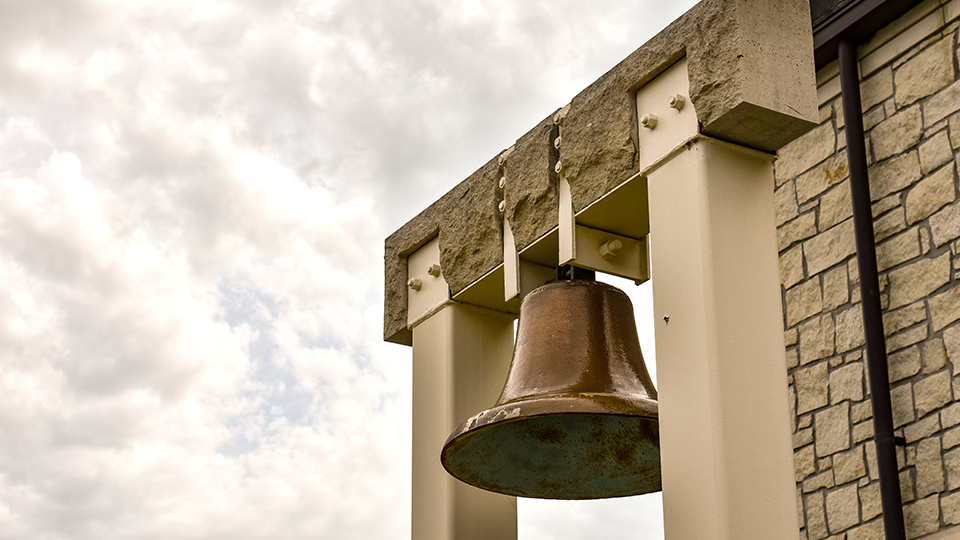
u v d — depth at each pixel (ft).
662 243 14.73
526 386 15.94
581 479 17.37
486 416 15.01
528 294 16.98
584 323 16.28
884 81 27.12
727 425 13.50
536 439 17.37
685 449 13.67
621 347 16.24
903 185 26.13
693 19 15.10
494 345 18.90
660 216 14.85
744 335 14.01
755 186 14.82
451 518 17.75
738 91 14.23
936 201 25.35
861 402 25.94
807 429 27.02
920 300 25.17
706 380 13.67
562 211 16.57
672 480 13.69
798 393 27.43
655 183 15.07
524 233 17.20
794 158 28.99
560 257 16.42
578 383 15.61
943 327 24.57
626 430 17.21
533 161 17.26
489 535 17.94
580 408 14.55
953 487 23.57
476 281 18.16
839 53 27.68
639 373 16.07
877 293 25.64
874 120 27.12
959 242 24.67
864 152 26.63
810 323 27.58
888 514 24.04
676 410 13.89
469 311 18.85
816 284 27.66
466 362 18.58
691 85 14.82
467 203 18.62
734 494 13.23
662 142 15.14
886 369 25.14
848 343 26.58
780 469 13.60
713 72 14.60
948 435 23.93
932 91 26.02
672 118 15.10
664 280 14.55
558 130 17.12
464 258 18.43
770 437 13.69
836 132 28.02
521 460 17.26
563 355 16.02
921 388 24.70
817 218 28.04
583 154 16.25
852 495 25.62
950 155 25.31
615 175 15.70
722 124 14.53
